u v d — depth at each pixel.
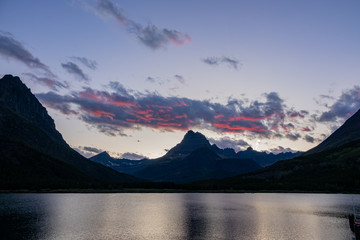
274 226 88.25
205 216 113.06
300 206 155.62
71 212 121.94
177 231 79.88
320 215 116.00
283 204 170.00
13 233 74.94
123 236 72.88
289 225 90.19
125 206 153.88
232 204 171.00
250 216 113.25
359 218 77.56
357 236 70.12
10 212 118.50
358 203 174.88
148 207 149.50
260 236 73.38
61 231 78.19
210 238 70.88
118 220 100.44
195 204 170.88
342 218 107.25
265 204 170.25
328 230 81.50
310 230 81.56
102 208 141.00
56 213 117.44
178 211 131.50
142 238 70.75
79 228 83.00
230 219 104.56
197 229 83.06
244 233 77.19
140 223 93.81
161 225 89.94
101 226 86.81
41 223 90.88
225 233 77.06
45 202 168.25
